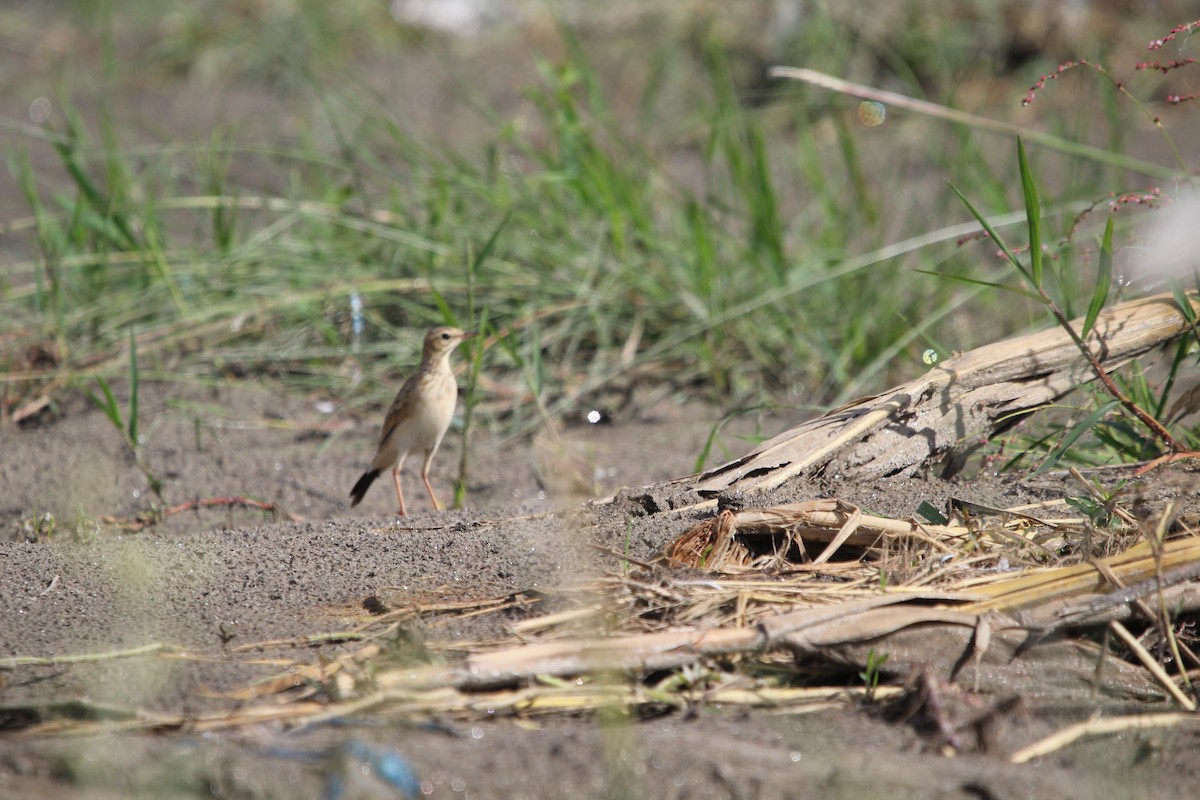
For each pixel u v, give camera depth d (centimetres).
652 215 1409
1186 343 809
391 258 1323
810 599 598
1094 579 579
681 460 1067
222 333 1267
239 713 520
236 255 1302
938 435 783
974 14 2050
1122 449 809
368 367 1255
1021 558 636
